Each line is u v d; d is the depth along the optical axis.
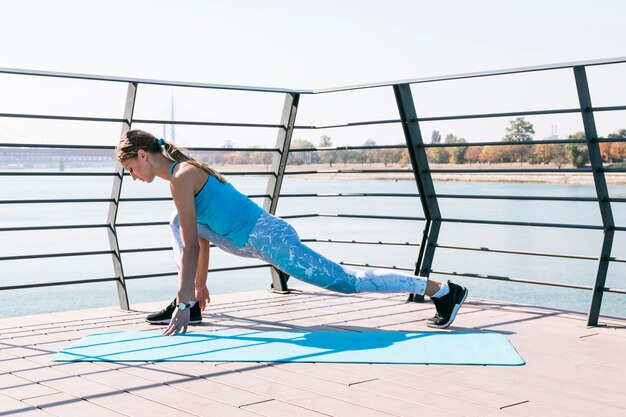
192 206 3.55
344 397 2.66
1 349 3.54
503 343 3.50
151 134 3.69
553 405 2.55
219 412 2.49
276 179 5.16
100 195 46.75
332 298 5.00
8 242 25.09
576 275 19.42
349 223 31.98
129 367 3.12
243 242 3.73
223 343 3.55
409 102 4.69
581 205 42.12
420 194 4.77
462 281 18.66
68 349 3.46
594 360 3.21
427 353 3.30
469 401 2.60
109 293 16.38
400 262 20.14
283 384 2.84
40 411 2.52
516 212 38.16
